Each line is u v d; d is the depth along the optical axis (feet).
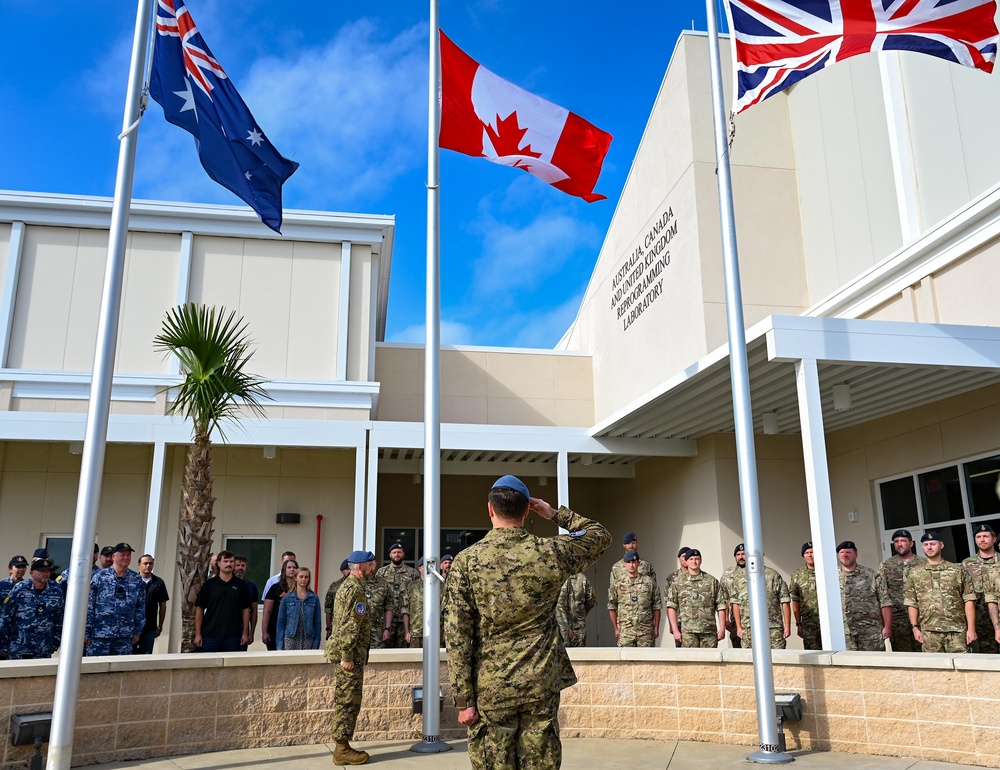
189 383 29.94
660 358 49.39
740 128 48.34
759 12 26.84
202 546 29.40
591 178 31.32
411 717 25.32
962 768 20.31
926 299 36.17
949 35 25.61
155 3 23.29
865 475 42.96
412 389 59.52
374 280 55.83
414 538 60.44
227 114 25.36
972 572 28.55
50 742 18.33
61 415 42.83
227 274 53.47
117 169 21.45
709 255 45.11
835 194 44.73
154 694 22.88
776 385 36.19
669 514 51.42
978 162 35.14
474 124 29.94
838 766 20.98
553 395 61.77
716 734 24.64
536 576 13.10
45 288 51.37
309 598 30.99
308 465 51.06
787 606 31.09
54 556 47.57
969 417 35.73
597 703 25.89
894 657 22.15
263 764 21.67
